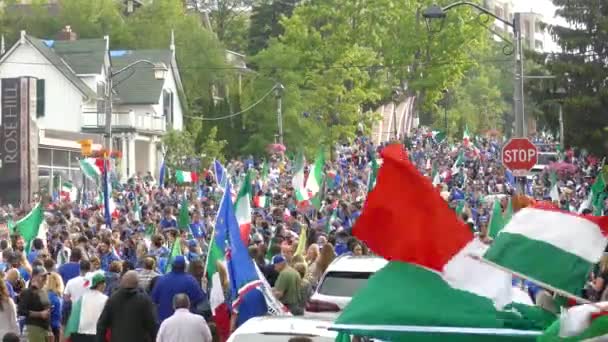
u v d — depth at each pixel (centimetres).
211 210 3503
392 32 9494
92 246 2352
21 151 5250
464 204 3044
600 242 725
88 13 9388
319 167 3575
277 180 5462
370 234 764
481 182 5088
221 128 7844
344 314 754
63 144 6366
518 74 3303
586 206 2941
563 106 5306
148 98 7531
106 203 3052
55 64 7188
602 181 2934
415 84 9512
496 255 736
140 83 7625
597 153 5309
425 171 5403
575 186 4900
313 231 2483
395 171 761
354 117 8250
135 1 10681
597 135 5241
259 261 1856
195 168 6506
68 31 8419
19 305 1717
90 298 1633
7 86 5272
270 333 1062
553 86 5391
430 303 744
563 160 5541
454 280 748
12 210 4150
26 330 1708
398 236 757
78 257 1928
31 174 5272
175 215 3678
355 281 1647
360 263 1675
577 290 722
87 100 7181
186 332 1362
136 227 3003
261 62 8100
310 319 1132
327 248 1875
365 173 5375
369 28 9100
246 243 1867
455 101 13725
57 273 1883
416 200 757
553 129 5522
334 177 4681
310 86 8600
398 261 756
